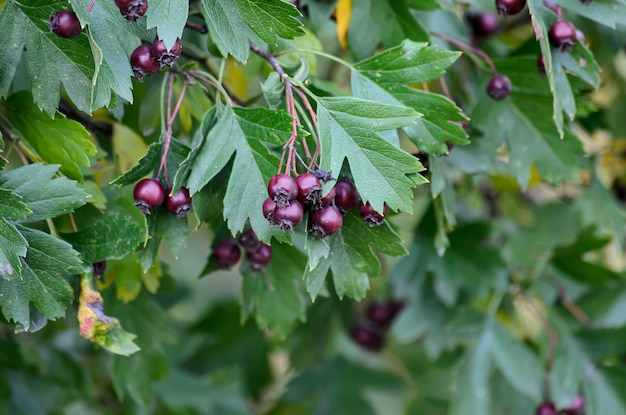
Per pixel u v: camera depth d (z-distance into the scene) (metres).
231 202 0.68
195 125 0.77
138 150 0.77
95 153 0.70
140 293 0.78
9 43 0.68
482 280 0.89
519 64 0.78
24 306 0.67
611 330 0.88
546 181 0.80
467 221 0.92
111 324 0.68
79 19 0.65
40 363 0.88
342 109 0.68
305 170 0.69
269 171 0.68
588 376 0.88
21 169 0.67
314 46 0.76
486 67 0.78
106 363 0.95
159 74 0.75
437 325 0.91
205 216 0.69
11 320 0.71
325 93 0.73
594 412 0.88
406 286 0.90
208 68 0.76
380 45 0.79
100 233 0.69
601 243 0.88
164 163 0.69
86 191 0.71
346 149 0.67
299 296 0.76
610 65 0.95
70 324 0.87
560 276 0.90
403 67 0.71
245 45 0.69
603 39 0.94
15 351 0.84
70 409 0.93
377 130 0.67
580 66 0.73
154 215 0.69
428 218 0.90
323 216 0.66
